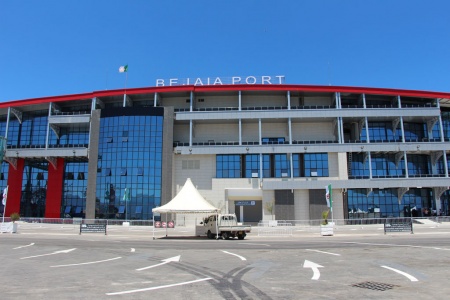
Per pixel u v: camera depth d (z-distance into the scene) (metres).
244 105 58.03
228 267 12.41
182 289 8.62
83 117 56.25
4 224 35.56
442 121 59.53
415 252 16.28
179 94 57.22
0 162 55.66
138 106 54.50
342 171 53.19
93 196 52.62
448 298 7.55
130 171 52.25
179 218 52.09
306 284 9.18
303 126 57.50
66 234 33.97
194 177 55.00
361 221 50.22
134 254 16.89
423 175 55.91
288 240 26.64
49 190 57.88
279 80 58.06
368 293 8.07
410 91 55.34
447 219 49.88
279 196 52.84
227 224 28.73
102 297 7.77
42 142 60.00
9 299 7.56
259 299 7.57
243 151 54.12
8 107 58.81
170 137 53.53
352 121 57.34
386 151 54.38
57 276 10.56
